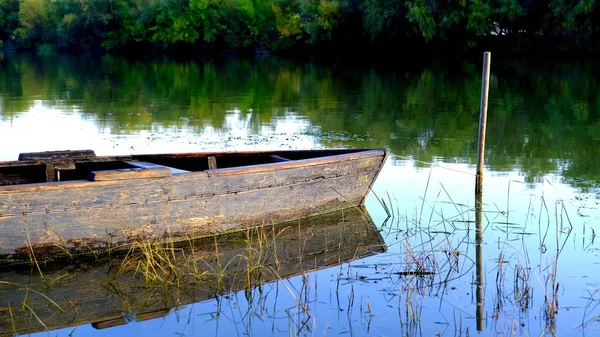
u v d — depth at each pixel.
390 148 13.55
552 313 6.00
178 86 27.28
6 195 6.89
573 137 14.45
